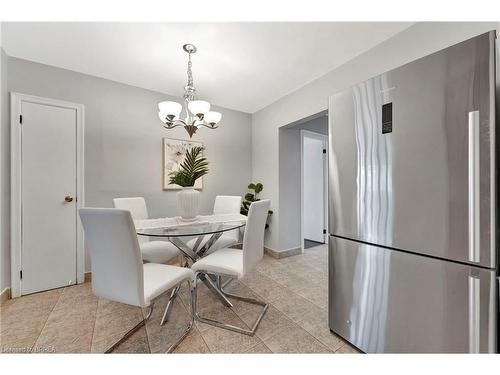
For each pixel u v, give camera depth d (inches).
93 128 98.0
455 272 37.7
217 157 135.3
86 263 96.2
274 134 129.8
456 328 37.8
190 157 82.0
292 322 66.0
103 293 51.2
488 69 33.9
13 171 81.6
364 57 81.1
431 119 39.7
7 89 81.2
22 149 83.6
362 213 50.4
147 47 78.0
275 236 129.2
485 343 35.2
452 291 38.0
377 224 47.7
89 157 97.0
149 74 97.2
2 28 68.0
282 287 90.0
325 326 63.9
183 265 97.3
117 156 103.7
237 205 106.5
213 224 76.3
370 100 48.8
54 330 62.7
